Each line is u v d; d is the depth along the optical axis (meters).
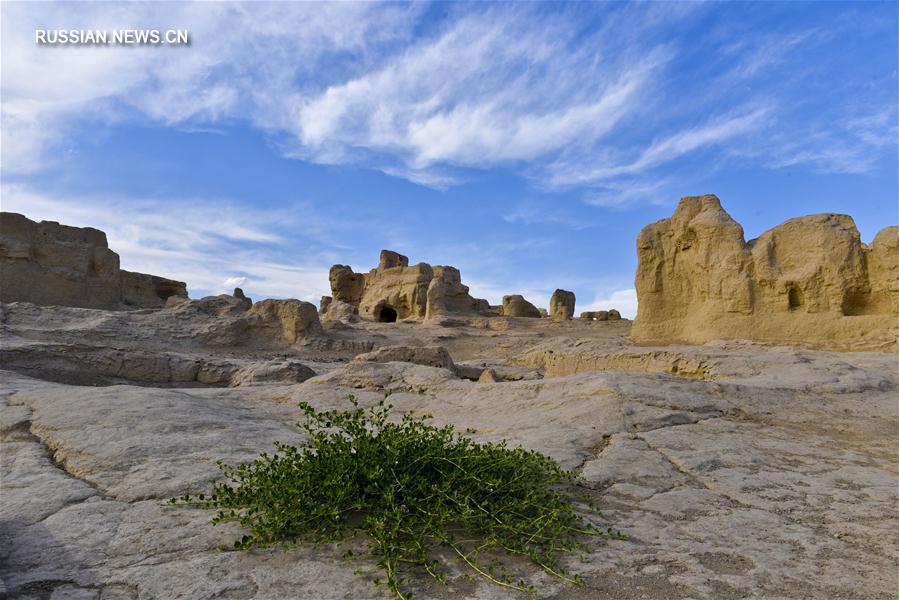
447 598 2.61
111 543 3.06
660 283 25.17
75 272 30.33
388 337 32.22
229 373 14.41
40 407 6.30
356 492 3.44
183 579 2.69
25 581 2.64
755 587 2.74
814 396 8.67
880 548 3.25
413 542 3.01
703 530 3.49
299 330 26.83
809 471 4.94
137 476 4.15
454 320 38.22
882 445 6.08
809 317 20.03
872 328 18.52
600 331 36.56
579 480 4.41
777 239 21.58
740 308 21.53
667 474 4.67
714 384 8.41
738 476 4.68
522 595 2.65
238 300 29.89
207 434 5.39
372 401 8.40
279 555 2.99
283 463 3.72
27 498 3.68
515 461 4.02
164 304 37.53
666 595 2.66
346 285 52.47
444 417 7.49
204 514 3.49
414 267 44.97
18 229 28.83
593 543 3.27
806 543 3.31
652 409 6.97
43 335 20.97
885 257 18.67
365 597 2.59
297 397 8.50
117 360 14.20
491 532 3.24
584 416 6.73
